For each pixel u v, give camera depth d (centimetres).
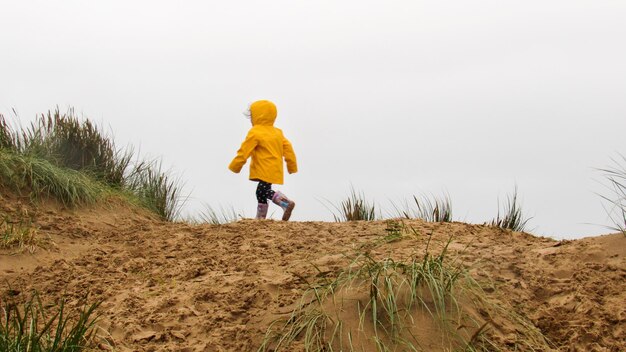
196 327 457
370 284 438
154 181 952
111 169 930
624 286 462
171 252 641
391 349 396
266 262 564
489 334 411
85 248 677
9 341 402
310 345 403
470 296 439
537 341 418
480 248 530
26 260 625
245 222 727
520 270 488
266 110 885
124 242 696
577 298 453
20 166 773
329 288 442
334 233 651
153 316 479
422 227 623
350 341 397
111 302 518
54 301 534
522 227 745
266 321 442
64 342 406
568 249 513
